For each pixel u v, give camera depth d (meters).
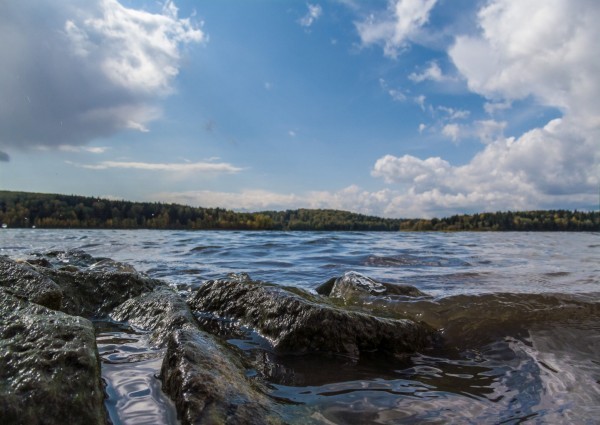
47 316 3.55
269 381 4.04
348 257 15.33
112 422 2.97
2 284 4.74
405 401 3.62
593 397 3.76
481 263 13.88
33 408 2.62
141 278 7.32
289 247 19.84
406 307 6.68
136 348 4.84
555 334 5.51
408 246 21.80
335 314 5.16
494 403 3.61
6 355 2.98
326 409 3.41
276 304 5.59
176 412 3.06
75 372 2.97
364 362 4.73
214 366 3.50
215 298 6.42
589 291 7.75
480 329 5.77
